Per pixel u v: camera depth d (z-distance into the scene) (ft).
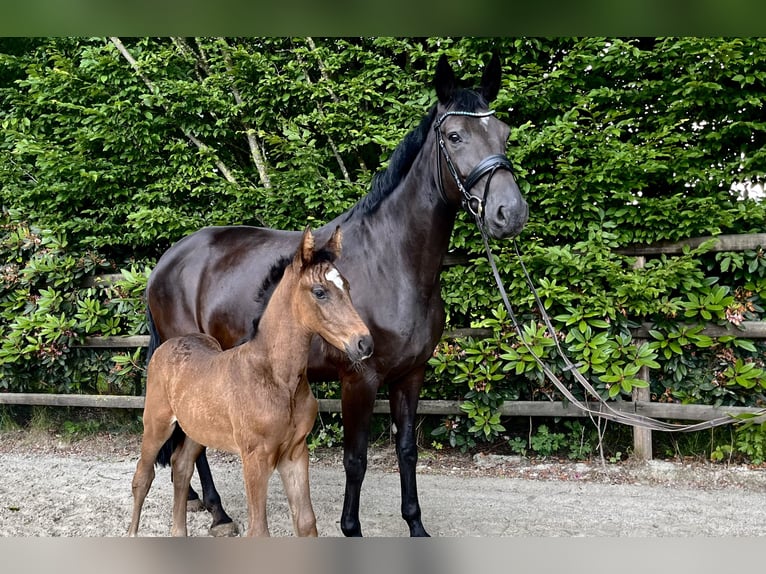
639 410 13.15
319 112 15.62
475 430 13.74
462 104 8.55
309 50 16.84
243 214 15.70
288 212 15.65
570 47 14.46
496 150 8.29
